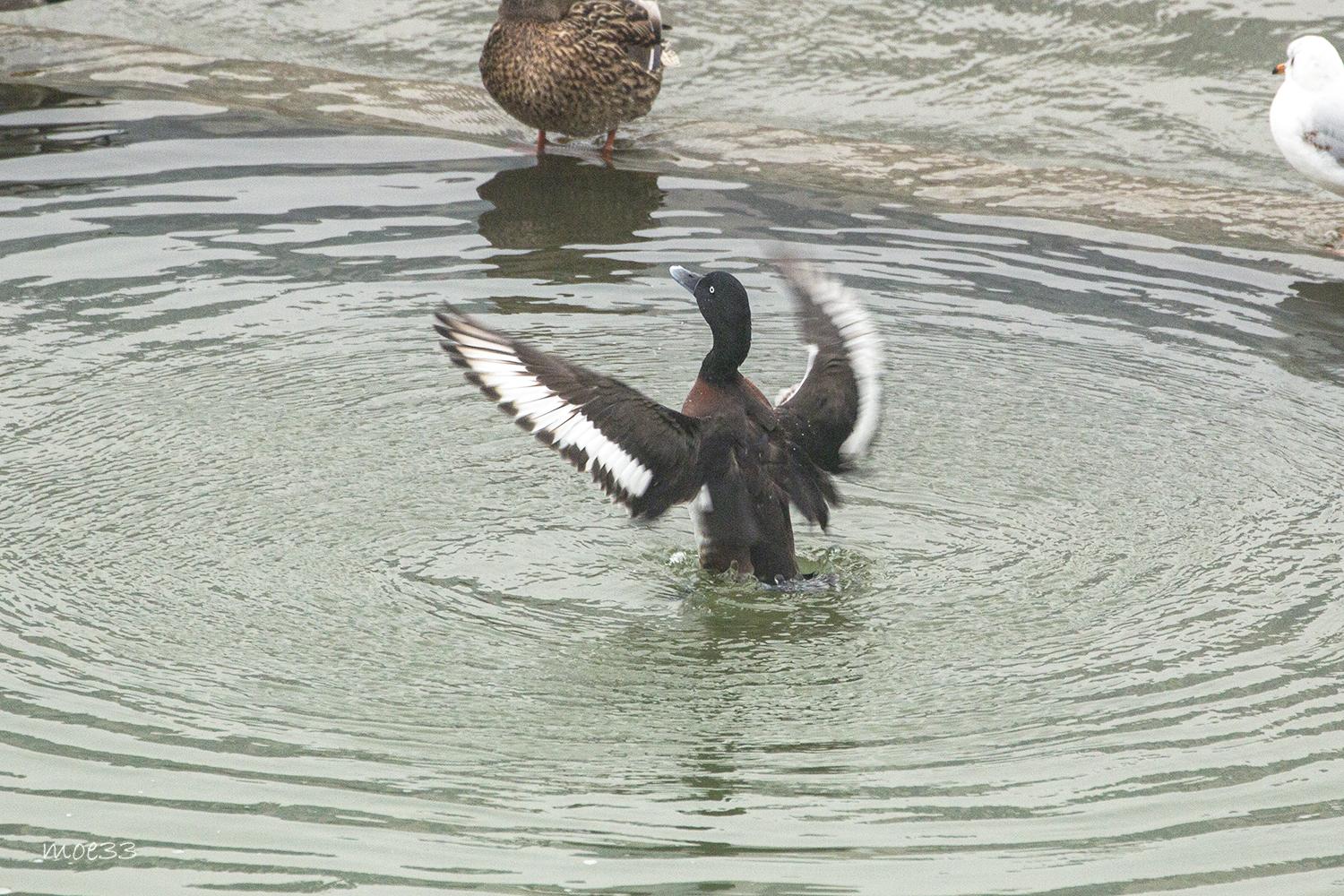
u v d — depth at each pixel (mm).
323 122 19203
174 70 20453
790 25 21203
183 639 9984
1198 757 8898
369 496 11820
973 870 7930
